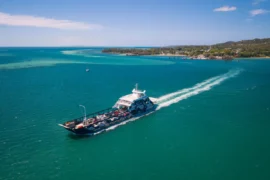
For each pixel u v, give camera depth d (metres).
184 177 38.16
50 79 132.88
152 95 93.88
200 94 97.12
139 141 51.34
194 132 56.31
